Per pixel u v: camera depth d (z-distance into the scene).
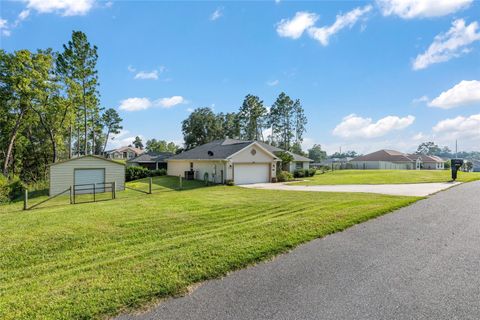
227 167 21.27
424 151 110.12
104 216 8.23
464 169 53.91
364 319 2.85
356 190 15.78
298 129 52.47
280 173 25.27
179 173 28.73
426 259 4.46
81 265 4.46
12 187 16.88
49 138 30.12
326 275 3.91
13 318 2.89
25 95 23.98
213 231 6.32
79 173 17.84
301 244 5.28
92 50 27.09
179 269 4.09
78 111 28.91
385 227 6.47
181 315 2.96
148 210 9.22
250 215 8.17
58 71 26.14
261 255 4.66
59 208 10.48
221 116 52.56
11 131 26.64
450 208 8.78
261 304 3.17
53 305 3.13
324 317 2.90
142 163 40.28
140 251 5.01
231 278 3.86
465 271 3.98
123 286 3.57
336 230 6.20
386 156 55.69
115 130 51.75
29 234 6.30
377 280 3.73
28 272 4.27
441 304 3.11
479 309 3.00
